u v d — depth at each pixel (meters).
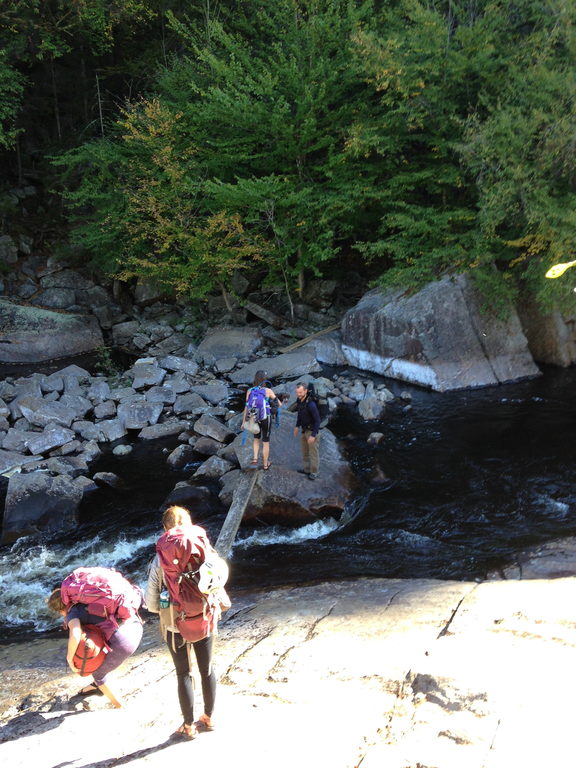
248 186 16.39
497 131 14.01
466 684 4.20
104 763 3.79
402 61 15.24
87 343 18.88
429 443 12.09
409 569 8.09
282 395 11.99
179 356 17.83
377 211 18.64
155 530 9.76
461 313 15.03
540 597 6.08
